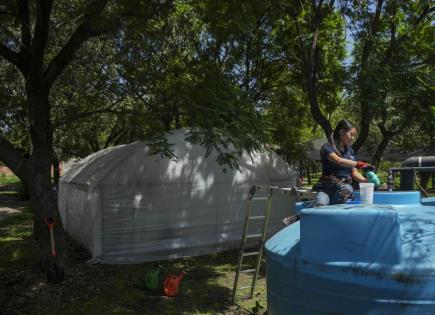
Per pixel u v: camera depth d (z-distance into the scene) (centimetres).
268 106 1650
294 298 362
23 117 1013
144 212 966
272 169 1124
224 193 1059
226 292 741
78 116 850
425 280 304
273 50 1359
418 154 1373
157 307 673
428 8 1009
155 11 741
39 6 751
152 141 810
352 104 1183
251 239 1094
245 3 752
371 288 315
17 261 959
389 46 1011
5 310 660
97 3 718
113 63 975
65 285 777
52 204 798
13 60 798
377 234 321
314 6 1033
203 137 710
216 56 1281
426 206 412
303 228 356
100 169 1002
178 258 995
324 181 485
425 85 833
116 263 937
